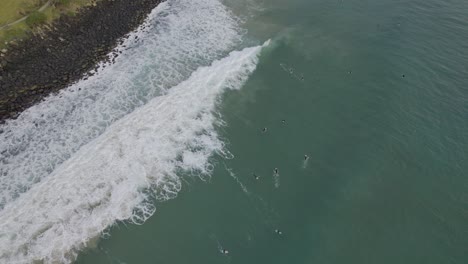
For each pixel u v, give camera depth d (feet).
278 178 119.75
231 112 140.26
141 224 108.99
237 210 111.86
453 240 103.50
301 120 137.18
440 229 106.01
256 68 158.20
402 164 121.70
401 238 104.53
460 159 121.39
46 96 150.20
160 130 132.87
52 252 103.09
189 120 136.56
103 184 117.60
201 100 143.84
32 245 104.58
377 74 152.05
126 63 163.53
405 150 125.29
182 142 129.39
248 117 138.51
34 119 141.90
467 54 155.94
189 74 157.28
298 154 126.52
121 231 107.55
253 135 132.57
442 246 102.47
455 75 147.64
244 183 118.52
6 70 156.15
